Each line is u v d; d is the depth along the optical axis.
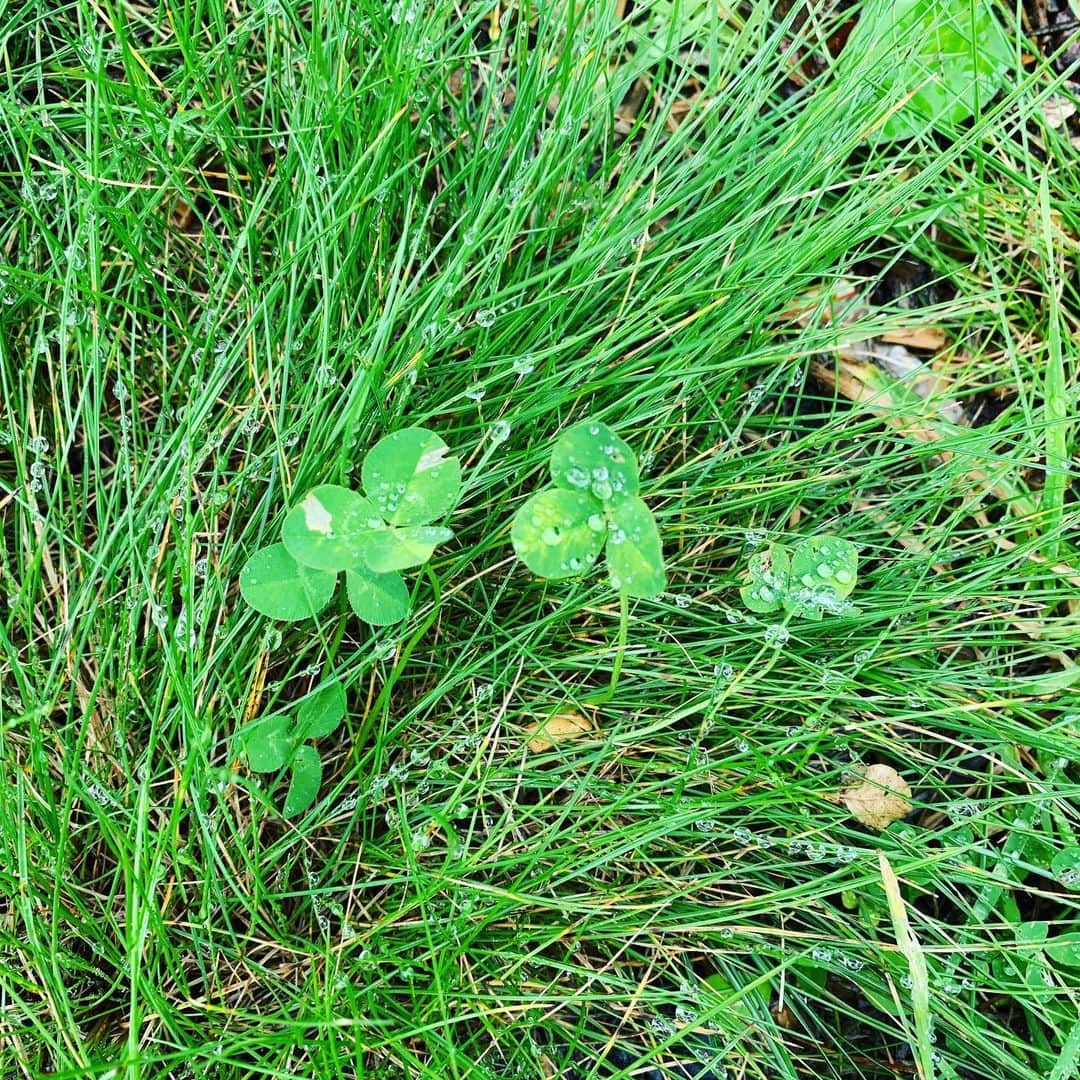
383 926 0.31
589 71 0.35
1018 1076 0.34
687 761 0.33
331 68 0.35
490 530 0.35
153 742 0.29
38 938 0.29
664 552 0.37
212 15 0.35
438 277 0.33
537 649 0.35
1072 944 0.32
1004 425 0.39
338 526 0.29
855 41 0.36
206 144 0.36
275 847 0.32
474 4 0.37
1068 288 0.40
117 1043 0.32
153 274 0.35
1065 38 0.41
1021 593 0.34
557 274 0.32
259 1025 0.31
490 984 0.32
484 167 0.36
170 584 0.31
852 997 0.36
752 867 0.33
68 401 0.32
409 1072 0.30
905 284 0.41
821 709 0.33
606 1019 0.34
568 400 0.34
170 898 0.32
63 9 0.35
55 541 0.35
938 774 0.37
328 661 0.33
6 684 0.33
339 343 0.33
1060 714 0.36
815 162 0.36
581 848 0.33
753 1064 0.33
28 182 0.33
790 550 0.34
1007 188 0.40
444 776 0.34
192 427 0.31
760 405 0.39
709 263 0.35
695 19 0.39
